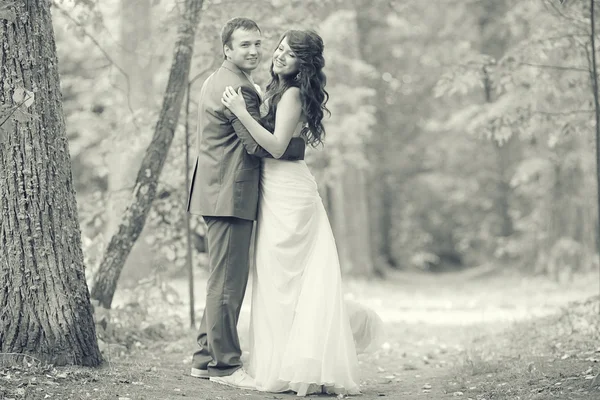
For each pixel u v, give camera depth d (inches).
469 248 1272.1
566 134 354.6
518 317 420.8
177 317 318.0
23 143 205.3
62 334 204.8
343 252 766.5
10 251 203.8
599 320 301.9
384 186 1078.4
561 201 699.4
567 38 332.8
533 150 713.0
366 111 701.3
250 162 212.1
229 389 205.6
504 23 664.4
